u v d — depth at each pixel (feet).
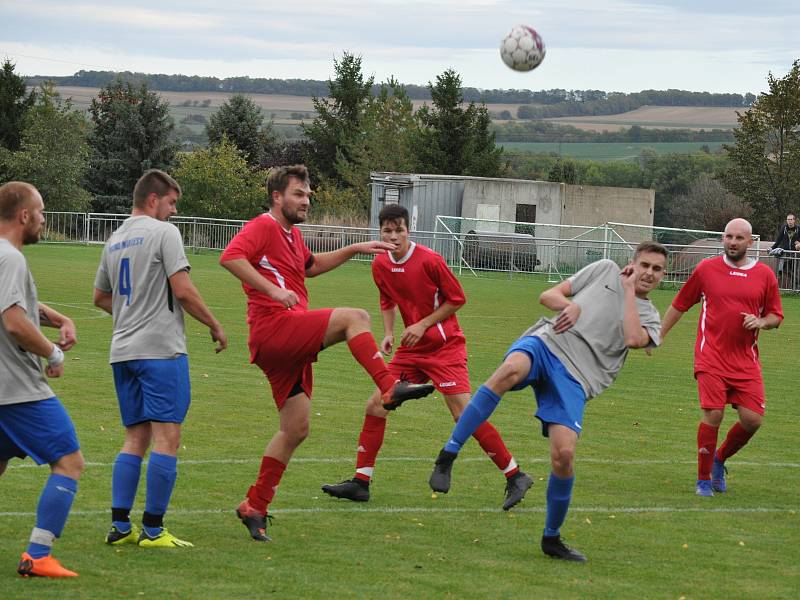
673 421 95.91
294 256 56.75
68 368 110.11
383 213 67.62
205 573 47.70
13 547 50.75
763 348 156.25
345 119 589.73
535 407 99.91
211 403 94.63
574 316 53.93
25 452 47.16
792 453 83.61
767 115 378.32
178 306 52.80
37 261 258.78
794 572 51.31
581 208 352.28
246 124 568.00
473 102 490.08
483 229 314.76
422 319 67.51
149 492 51.72
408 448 79.97
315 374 114.93
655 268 54.70
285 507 61.77
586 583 48.26
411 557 51.75
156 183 53.47
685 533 58.65
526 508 63.46
